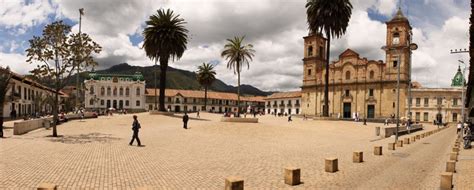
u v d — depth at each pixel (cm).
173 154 1594
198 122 4138
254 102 13350
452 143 2723
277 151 1828
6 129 2817
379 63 7888
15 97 4972
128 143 1997
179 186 952
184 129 3147
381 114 7775
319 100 8694
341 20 4659
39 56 2192
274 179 1070
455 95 8394
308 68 8906
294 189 949
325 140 2678
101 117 4797
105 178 1024
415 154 1861
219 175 1115
